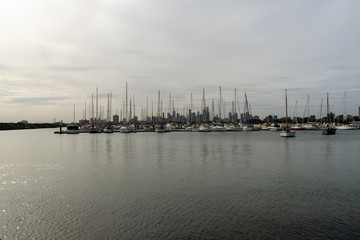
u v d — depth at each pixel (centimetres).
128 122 13200
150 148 6066
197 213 1830
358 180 2739
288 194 2253
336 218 1727
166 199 2136
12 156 4925
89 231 1574
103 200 2127
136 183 2659
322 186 2508
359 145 6481
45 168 3572
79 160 4275
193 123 15962
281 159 4216
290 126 15438
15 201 2127
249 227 1603
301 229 1571
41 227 1639
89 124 15900
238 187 2484
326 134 10869
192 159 4272
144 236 1505
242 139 8888
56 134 13750
